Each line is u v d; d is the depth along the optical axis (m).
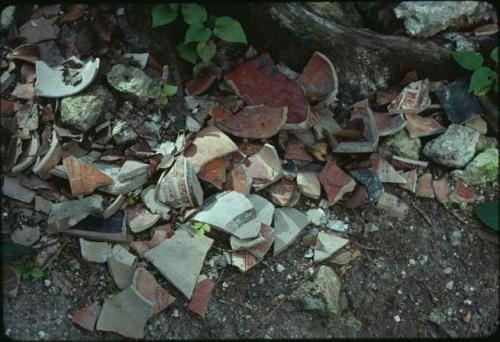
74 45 1.68
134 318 1.48
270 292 1.56
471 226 1.67
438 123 1.73
